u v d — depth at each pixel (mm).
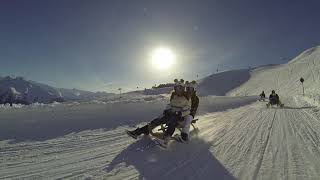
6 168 6164
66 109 15875
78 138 9344
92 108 17219
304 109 24328
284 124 14078
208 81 197625
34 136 9148
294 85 128250
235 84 188000
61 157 7180
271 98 29406
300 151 8367
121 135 10195
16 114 12383
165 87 181000
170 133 8516
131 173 6191
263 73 189750
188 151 8227
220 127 12820
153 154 7781
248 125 13641
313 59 158625
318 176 6215
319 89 82625
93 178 5785
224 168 6770
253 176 6230
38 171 6062
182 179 5992
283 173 6410
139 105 21188
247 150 8500
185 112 8992
